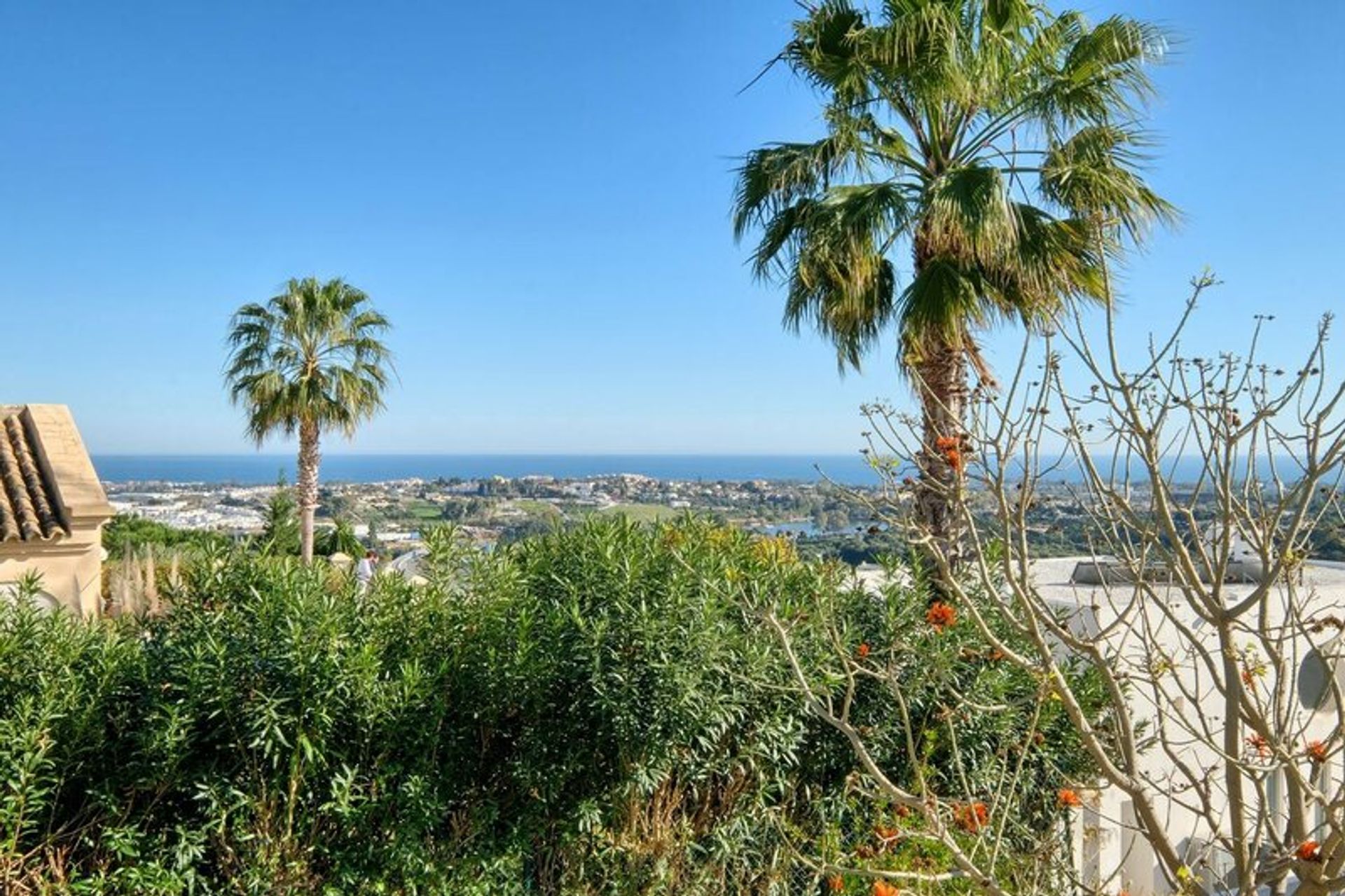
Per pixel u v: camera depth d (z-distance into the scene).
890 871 3.25
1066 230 6.70
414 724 3.26
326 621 3.20
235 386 19.47
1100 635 2.89
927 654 3.80
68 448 9.79
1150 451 2.70
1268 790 5.21
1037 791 4.28
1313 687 5.35
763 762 3.83
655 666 3.36
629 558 3.86
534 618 3.64
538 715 3.43
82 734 2.96
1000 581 4.47
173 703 3.04
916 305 6.66
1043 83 7.05
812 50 6.90
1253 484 2.98
